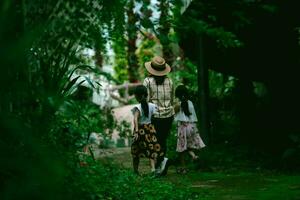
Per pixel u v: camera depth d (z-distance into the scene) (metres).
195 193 6.01
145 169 8.98
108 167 5.34
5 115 1.65
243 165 8.63
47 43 3.25
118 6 3.55
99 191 4.29
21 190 1.56
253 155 9.51
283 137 10.34
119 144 13.74
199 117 10.92
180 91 8.47
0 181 1.99
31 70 3.29
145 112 7.82
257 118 11.91
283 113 11.12
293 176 7.21
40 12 3.02
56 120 3.95
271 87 11.81
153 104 7.90
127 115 18.77
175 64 16.52
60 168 1.58
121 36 3.85
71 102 3.44
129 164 9.80
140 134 7.85
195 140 8.43
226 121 13.41
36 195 1.56
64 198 2.03
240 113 12.40
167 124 8.30
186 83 16.56
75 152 4.19
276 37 9.77
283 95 11.24
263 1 8.27
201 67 10.25
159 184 5.86
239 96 12.64
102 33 3.67
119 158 10.90
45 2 3.04
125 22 3.72
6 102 2.09
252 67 11.62
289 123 10.86
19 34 2.52
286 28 9.38
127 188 5.07
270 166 8.27
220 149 10.45
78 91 4.33
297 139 8.12
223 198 5.73
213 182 7.11
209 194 6.02
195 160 8.52
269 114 11.61
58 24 3.05
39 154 1.64
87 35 3.61
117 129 12.97
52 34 3.23
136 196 5.04
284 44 10.04
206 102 10.31
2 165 1.64
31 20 2.93
